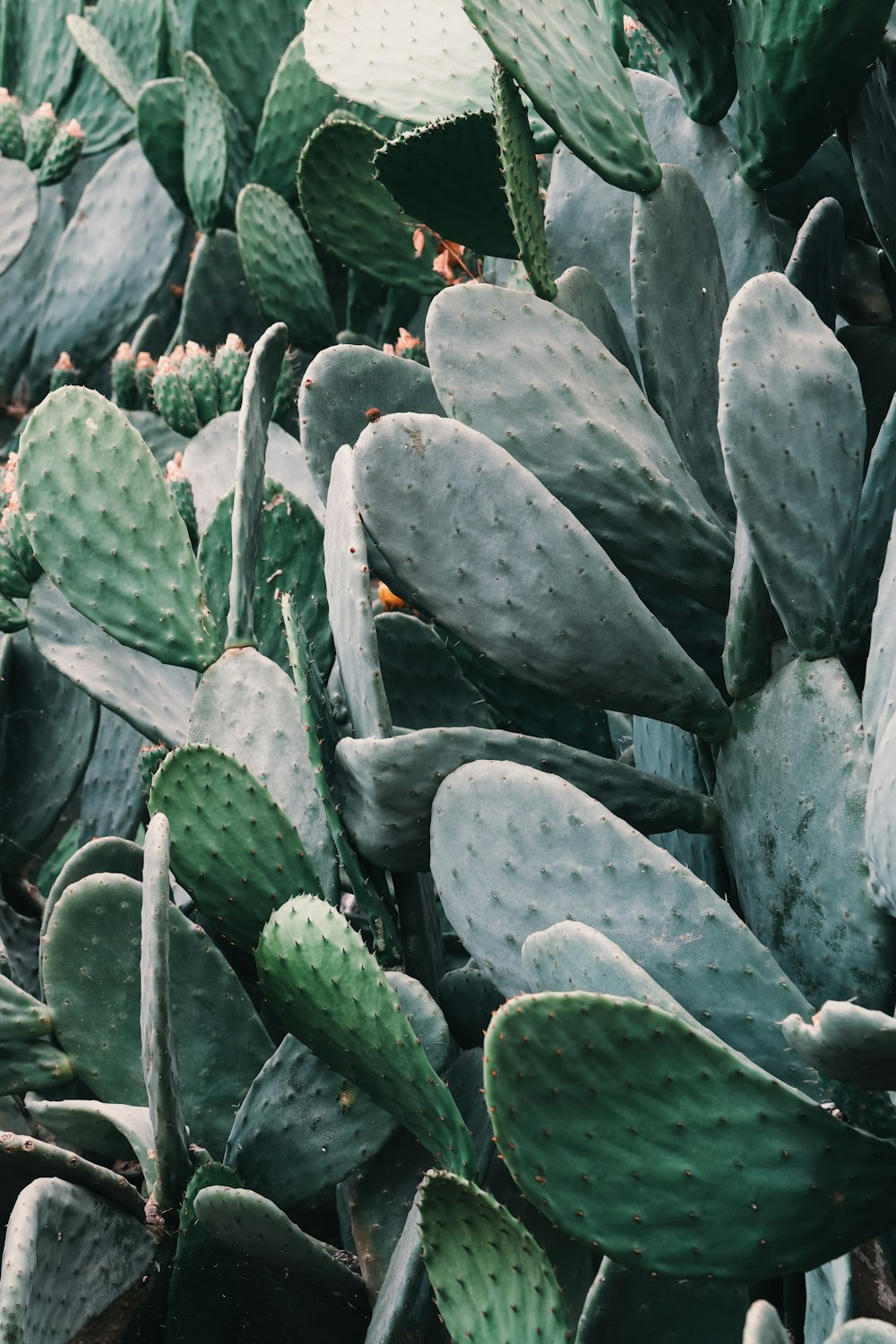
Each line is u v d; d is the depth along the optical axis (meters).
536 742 2.66
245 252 3.72
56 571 3.00
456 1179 2.43
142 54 4.83
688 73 2.89
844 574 2.63
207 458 3.60
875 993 2.58
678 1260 2.42
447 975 2.87
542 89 2.71
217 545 3.17
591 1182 2.41
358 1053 2.64
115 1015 2.89
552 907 2.57
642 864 2.55
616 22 3.04
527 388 2.72
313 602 3.15
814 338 2.64
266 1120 2.77
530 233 2.74
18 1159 2.64
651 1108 2.39
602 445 2.72
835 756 2.59
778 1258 2.43
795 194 3.06
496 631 2.66
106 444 3.00
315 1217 2.84
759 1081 2.39
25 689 3.47
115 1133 2.78
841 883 2.57
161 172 4.23
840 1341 2.30
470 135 2.83
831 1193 2.42
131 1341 2.71
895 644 2.55
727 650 2.67
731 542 2.76
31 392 4.57
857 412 2.64
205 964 2.86
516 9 2.72
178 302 4.72
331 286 4.16
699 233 2.83
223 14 4.24
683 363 2.82
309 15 3.12
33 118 4.53
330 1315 2.72
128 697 3.22
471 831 2.60
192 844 2.76
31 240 4.68
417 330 3.86
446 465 2.64
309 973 2.62
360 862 2.78
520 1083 2.39
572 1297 2.65
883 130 2.84
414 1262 2.59
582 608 2.64
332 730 2.78
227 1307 2.71
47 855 3.68
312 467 2.94
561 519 2.63
